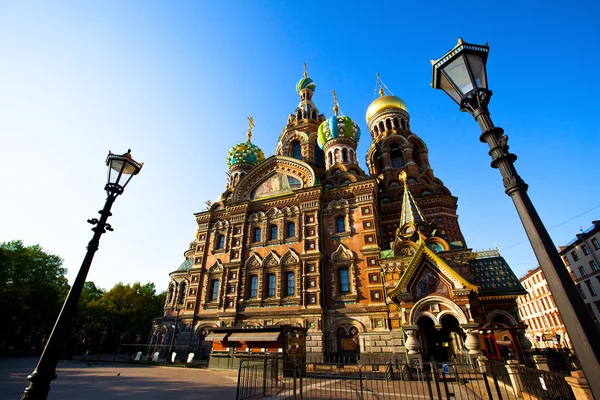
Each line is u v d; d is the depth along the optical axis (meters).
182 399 14.65
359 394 16.34
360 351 31.45
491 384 18.42
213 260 43.34
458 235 43.28
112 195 10.41
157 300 85.88
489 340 24.08
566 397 11.45
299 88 65.75
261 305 37.44
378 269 34.53
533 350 25.03
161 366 33.28
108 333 73.81
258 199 45.44
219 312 38.62
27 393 7.21
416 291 25.66
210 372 27.00
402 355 29.75
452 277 24.92
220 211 46.75
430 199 45.19
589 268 59.31
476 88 7.61
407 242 31.91
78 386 18.08
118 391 16.61
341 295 34.97
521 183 6.57
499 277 28.98
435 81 8.62
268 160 47.12
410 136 53.03
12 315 47.25
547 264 5.76
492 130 7.28
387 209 46.00
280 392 16.91
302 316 34.72
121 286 78.62
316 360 31.94
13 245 50.50
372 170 55.06
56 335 7.92
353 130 51.09
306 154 54.44
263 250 40.88
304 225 39.78
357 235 37.66
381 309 32.62
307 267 37.16
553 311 72.31
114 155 10.60
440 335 28.25
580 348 5.11
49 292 51.34
